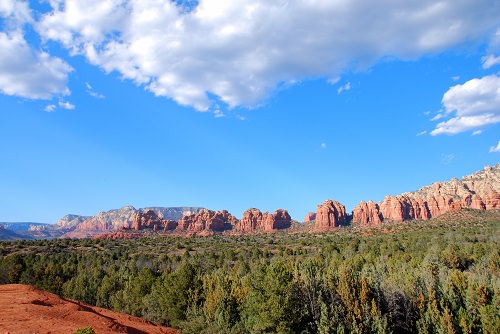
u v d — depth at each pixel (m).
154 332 51.75
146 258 130.62
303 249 150.88
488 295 58.66
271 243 187.38
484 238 128.62
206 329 55.66
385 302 58.66
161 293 69.44
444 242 126.56
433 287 62.97
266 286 52.78
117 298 82.31
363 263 101.19
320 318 52.66
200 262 121.94
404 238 152.00
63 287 92.88
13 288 48.81
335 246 142.25
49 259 122.44
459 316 55.22
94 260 125.56
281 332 50.56
